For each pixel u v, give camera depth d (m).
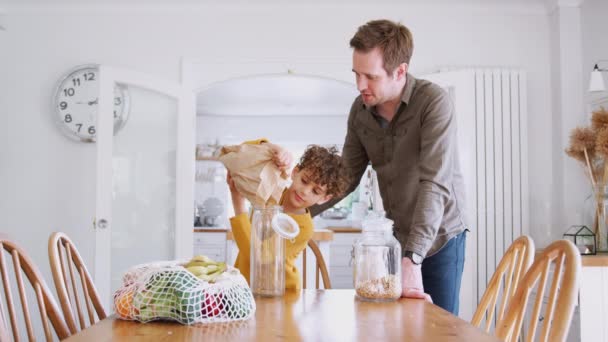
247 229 1.46
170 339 0.90
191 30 3.87
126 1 3.82
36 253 3.76
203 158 7.11
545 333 1.05
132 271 1.09
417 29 3.87
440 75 3.67
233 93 6.37
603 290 2.56
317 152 1.44
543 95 3.87
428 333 0.96
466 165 3.65
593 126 3.07
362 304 1.25
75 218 3.79
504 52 3.87
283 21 3.86
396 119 1.82
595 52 3.50
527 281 1.15
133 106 3.83
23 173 3.80
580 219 3.62
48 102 3.84
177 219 3.74
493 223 3.72
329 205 1.79
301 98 6.64
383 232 1.31
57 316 1.22
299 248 1.46
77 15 3.88
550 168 3.83
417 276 1.40
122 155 3.80
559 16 3.72
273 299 1.31
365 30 1.63
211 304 1.02
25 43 3.86
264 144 1.41
